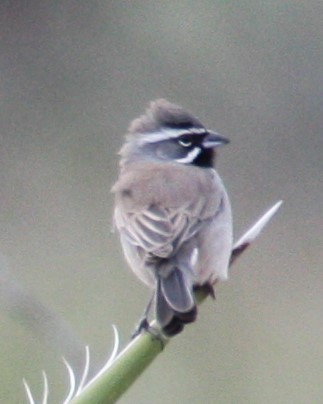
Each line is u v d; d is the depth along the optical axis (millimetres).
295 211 18359
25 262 16328
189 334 14203
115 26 20969
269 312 15352
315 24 20297
